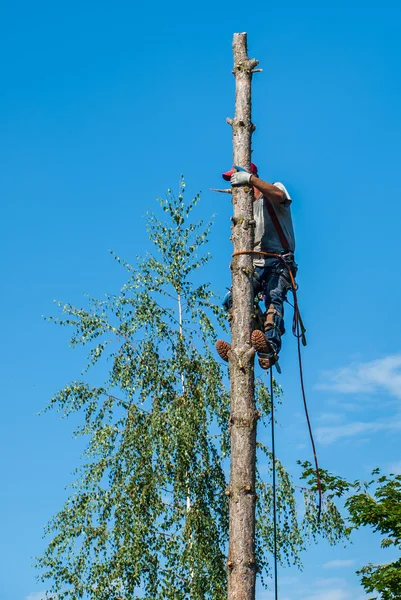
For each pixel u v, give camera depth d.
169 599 12.59
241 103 7.74
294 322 7.90
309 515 14.38
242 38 8.02
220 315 14.44
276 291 7.61
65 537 13.09
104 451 13.65
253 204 7.56
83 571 12.96
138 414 13.77
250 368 6.94
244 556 6.36
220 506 13.53
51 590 12.93
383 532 15.93
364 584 15.42
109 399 14.05
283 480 14.36
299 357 7.92
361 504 15.71
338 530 14.40
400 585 15.18
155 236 14.90
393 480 16.22
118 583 12.71
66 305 14.34
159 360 14.16
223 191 7.60
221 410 14.08
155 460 13.41
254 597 6.31
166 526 13.10
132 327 14.09
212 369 14.10
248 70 7.86
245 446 6.68
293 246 7.89
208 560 12.80
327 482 16.09
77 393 13.94
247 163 7.53
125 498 13.12
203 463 13.62
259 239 7.80
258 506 14.20
